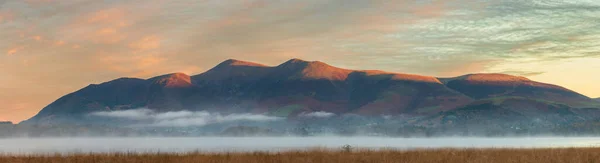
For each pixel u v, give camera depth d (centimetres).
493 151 6688
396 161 4675
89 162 4994
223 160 4950
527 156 5219
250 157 5434
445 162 4675
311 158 5125
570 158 4806
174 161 5012
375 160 4778
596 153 5716
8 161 5200
